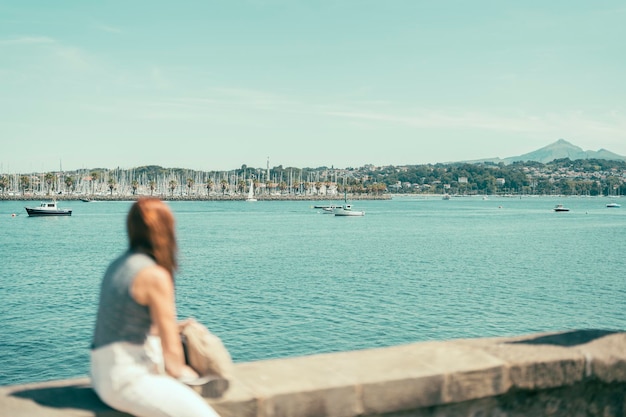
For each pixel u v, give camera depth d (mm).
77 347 29859
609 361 4875
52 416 3373
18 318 36906
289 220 168250
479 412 4547
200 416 3457
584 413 4910
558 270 60906
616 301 43062
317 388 3982
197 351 3725
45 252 80062
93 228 130875
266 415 3838
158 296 3432
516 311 39375
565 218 188125
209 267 62375
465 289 48156
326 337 32062
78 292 47438
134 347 3455
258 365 4406
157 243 3600
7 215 183500
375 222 160875
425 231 124875
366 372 4312
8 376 25328
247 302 41906
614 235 113875
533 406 4738
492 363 4559
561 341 5148
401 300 42875
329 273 57906
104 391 3455
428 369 4406
